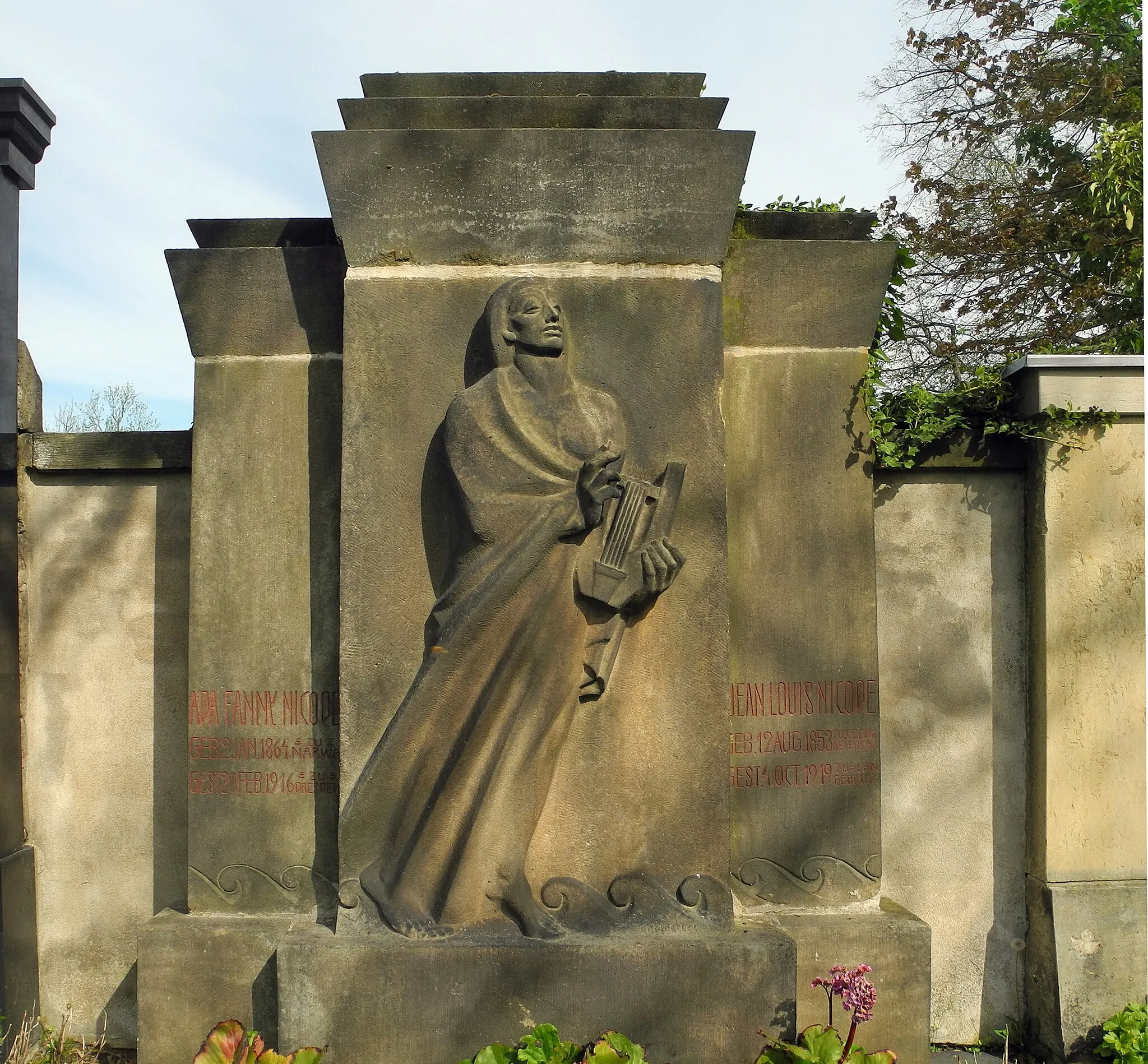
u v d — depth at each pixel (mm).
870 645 3996
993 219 12281
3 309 4598
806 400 4027
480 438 3629
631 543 3625
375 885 3643
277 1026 3730
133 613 4406
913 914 4066
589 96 3887
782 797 3971
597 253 3799
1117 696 4164
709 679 3746
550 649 3590
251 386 4023
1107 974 4043
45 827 4375
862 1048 3514
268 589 3979
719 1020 3500
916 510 4371
